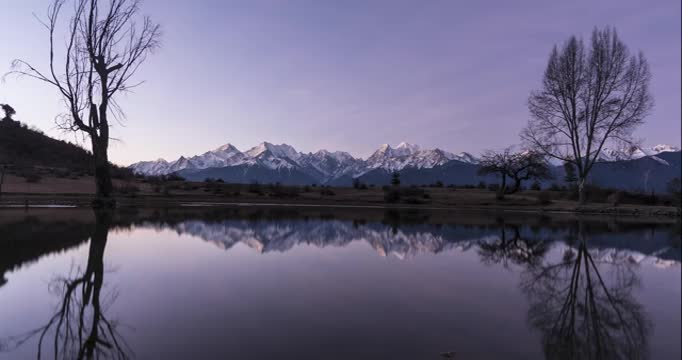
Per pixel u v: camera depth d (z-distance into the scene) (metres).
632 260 10.80
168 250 10.73
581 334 5.03
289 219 22.28
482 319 5.47
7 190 40.53
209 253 10.39
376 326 5.04
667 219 29.22
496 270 9.01
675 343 4.78
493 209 38.09
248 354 4.12
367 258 10.21
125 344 4.37
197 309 5.61
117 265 8.63
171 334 4.67
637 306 6.40
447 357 4.16
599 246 13.48
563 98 34.91
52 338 4.63
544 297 6.78
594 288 7.59
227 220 20.70
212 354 4.11
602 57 33.19
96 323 5.07
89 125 28.20
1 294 6.36
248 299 6.15
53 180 50.78
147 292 6.49
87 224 16.77
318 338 4.59
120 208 27.98
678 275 8.87
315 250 11.39
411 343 4.52
